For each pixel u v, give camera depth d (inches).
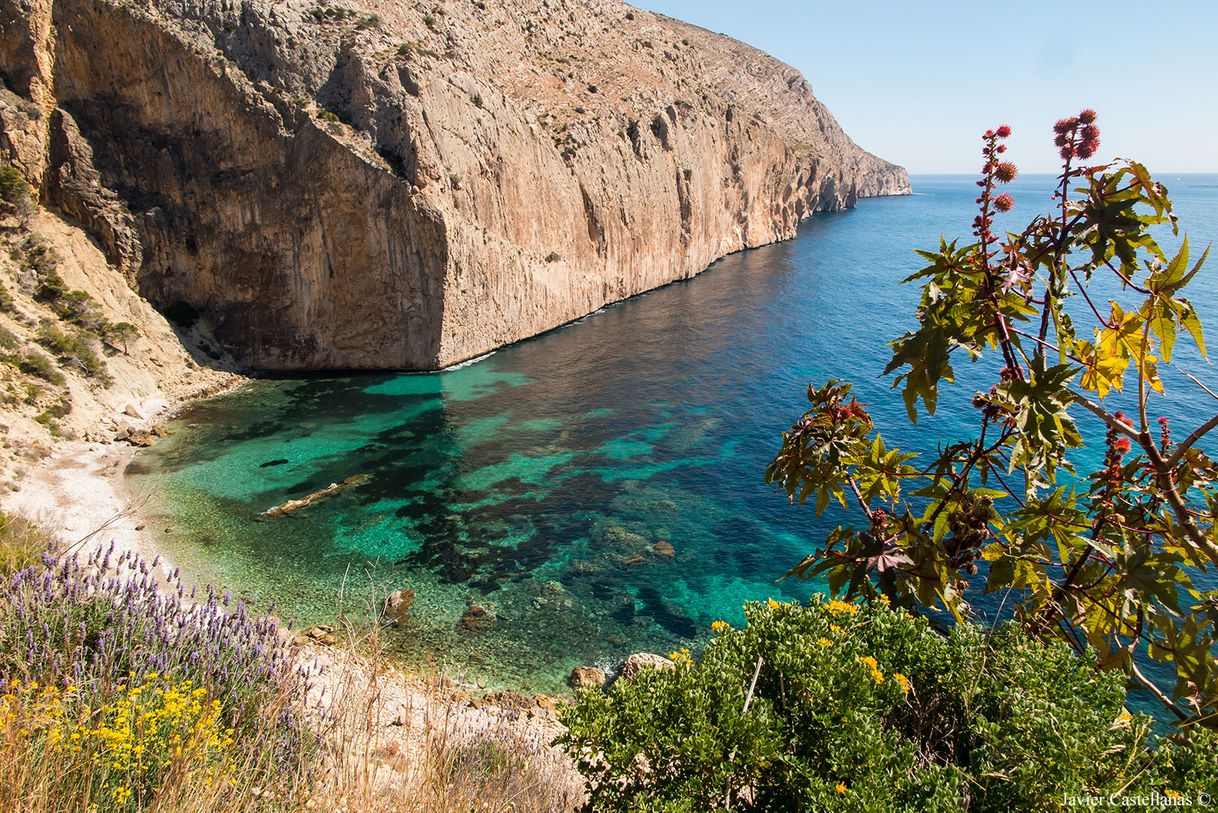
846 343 2459.4
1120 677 235.3
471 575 1096.8
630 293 3233.3
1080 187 287.6
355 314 2114.9
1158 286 267.9
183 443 1585.9
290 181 2031.3
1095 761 206.5
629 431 1710.1
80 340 1690.5
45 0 1919.3
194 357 2027.6
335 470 1470.2
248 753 245.4
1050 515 286.5
